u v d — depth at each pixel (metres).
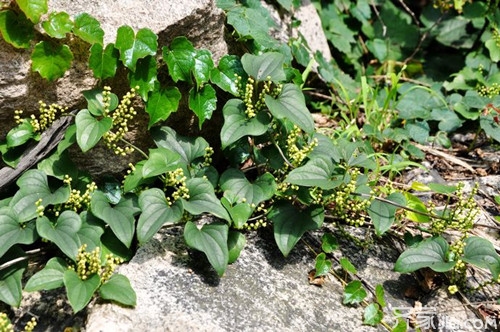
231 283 1.62
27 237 1.59
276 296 1.62
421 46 2.19
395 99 2.02
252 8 1.85
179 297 1.58
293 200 1.70
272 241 1.70
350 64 2.14
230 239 1.64
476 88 2.01
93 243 1.61
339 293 1.65
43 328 1.58
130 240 1.60
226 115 1.67
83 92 1.65
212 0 1.70
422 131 1.91
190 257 1.64
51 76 1.63
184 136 1.73
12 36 1.60
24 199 1.61
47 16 1.63
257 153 1.72
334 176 1.67
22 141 1.65
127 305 1.56
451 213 1.67
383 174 1.85
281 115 1.65
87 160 1.70
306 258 1.68
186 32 1.69
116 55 1.65
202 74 1.69
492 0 2.17
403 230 1.73
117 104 1.65
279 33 1.93
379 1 2.20
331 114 2.00
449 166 1.90
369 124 1.89
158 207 1.61
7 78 1.62
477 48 2.16
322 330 1.59
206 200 1.62
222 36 1.75
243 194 1.66
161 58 1.69
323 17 2.11
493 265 1.61
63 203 1.65
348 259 1.69
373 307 1.61
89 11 1.66
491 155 1.92
